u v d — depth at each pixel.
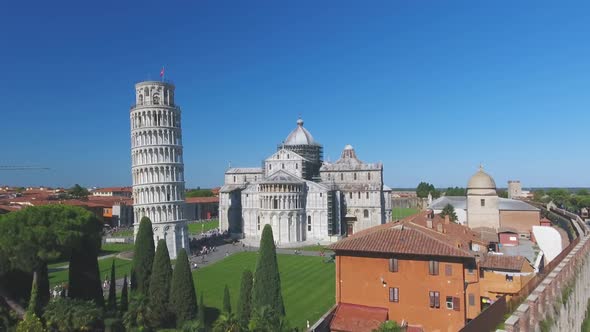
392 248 57.56
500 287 57.06
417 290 56.22
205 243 148.25
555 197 195.25
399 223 64.69
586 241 73.00
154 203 125.38
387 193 175.12
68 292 62.91
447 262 54.81
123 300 65.25
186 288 61.66
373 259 58.75
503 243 106.81
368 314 56.69
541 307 40.78
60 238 57.69
